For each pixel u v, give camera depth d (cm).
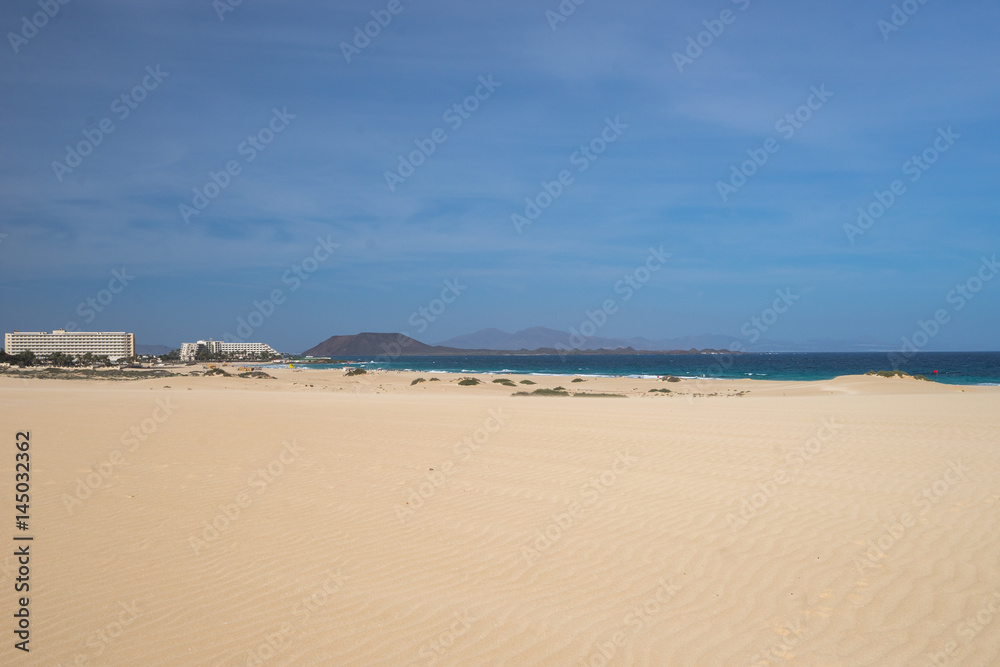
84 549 694
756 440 1438
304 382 5834
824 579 582
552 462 1191
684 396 3750
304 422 1912
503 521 793
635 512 823
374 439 1525
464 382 5075
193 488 994
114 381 5797
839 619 500
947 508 812
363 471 1121
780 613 514
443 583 591
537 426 1764
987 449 1273
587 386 5162
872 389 3962
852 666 428
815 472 1053
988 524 736
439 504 880
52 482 1046
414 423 1869
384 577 607
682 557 649
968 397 2919
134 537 739
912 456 1198
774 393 4084
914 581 572
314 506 877
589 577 601
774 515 795
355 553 678
